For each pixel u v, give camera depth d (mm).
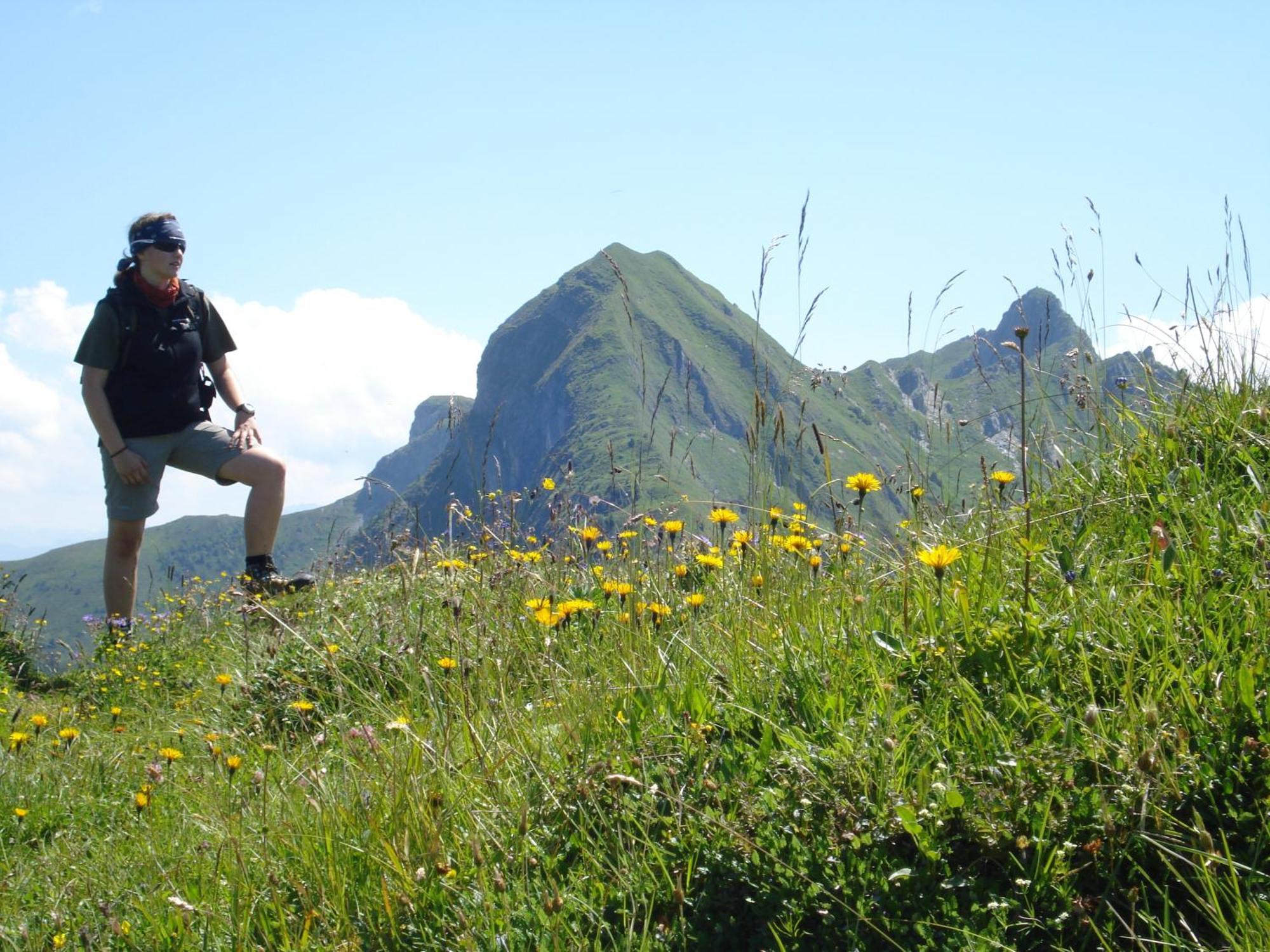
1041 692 2982
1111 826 2441
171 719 5824
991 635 3238
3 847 4234
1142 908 2359
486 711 3734
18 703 6730
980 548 4031
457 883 2885
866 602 3836
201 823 3895
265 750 4242
